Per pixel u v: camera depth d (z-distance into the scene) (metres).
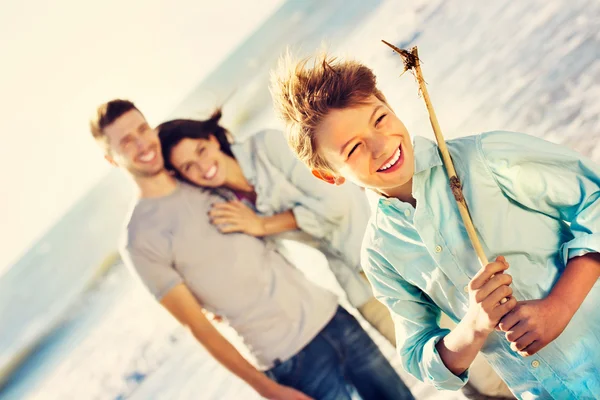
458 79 5.25
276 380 3.97
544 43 5.08
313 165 1.77
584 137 4.23
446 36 5.69
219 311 4.00
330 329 3.94
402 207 1.74
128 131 4.01
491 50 5.31
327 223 4.00
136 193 4.04
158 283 3.99
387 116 1.63
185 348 5.15
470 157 1.66
